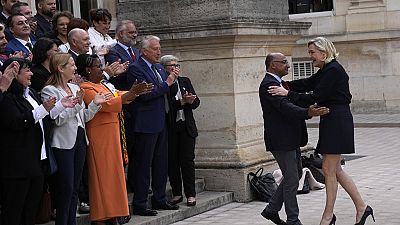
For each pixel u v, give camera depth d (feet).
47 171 21.34
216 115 31.42
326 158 24.71
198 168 31.30
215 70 31.35
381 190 31.83
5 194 20.59
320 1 68.03
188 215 27.81
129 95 23.39
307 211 28.35
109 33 34.65
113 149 23.66
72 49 24.72
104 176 23.53
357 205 25.31
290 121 24.25
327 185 24.93
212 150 31.32
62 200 22.12
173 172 28.30
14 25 24.40
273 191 30.35
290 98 24.40
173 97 27.91
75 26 25.75
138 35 32.14
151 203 27.73
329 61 24.27
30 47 24.70
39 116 20.43
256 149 31.91
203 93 31.65
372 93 65.26
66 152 21.93
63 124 21.88
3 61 22.59
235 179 30.48
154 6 32.89
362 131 55.62
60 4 49.11
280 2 34.35
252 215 27.96
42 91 22.09
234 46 30.83
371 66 65.16
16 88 20.57
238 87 31.32
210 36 30.68
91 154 23.54
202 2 31.63
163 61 27.96
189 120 28.09
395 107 64.44
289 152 24.49
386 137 51.29
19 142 20.39
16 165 20.31
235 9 31.24
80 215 25.00
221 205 29.81
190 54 31.81
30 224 21.18
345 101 24.25
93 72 23.88
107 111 23.43
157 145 27.07
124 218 25.17
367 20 65.16
